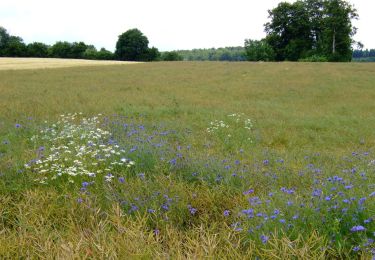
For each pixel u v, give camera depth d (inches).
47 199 212.8
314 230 155.9
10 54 4045.3
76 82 1152.2
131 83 1152.8
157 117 596.1
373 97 952.3
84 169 257.8
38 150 301.1
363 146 462.3
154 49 4527.6
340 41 3058.6
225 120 579.2
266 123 580.1
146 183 235.3
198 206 215.9
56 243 160.7
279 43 3425.2
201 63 1953.7
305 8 3353.8
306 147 449.7
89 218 189.5
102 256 144.3
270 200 199.3
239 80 1259.8
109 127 434.0
